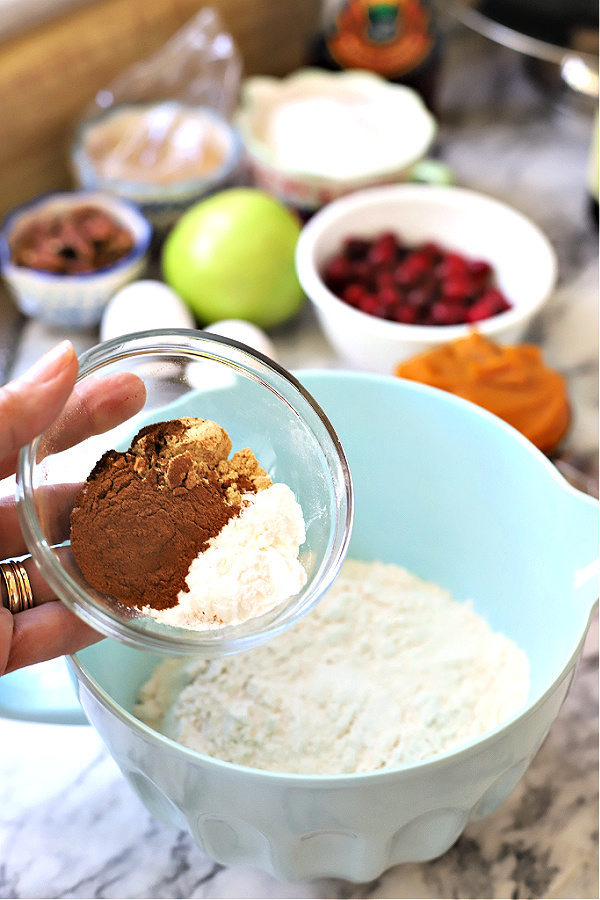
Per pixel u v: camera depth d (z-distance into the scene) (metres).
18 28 0.65
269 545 0.44
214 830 0.43
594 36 0.72
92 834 0.48
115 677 0.48
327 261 0.64
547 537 0.47
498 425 0.48
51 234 0.63
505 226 0.63
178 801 0.42
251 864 0.45
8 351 0.63
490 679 0.49
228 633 0.43
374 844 0.42
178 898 0.47
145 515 0.43
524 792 0.49
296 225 0.64
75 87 0.68
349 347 0.60
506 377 0.56
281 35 0.78
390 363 0.60
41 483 0.43
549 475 0.47
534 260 0.62
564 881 0.47
